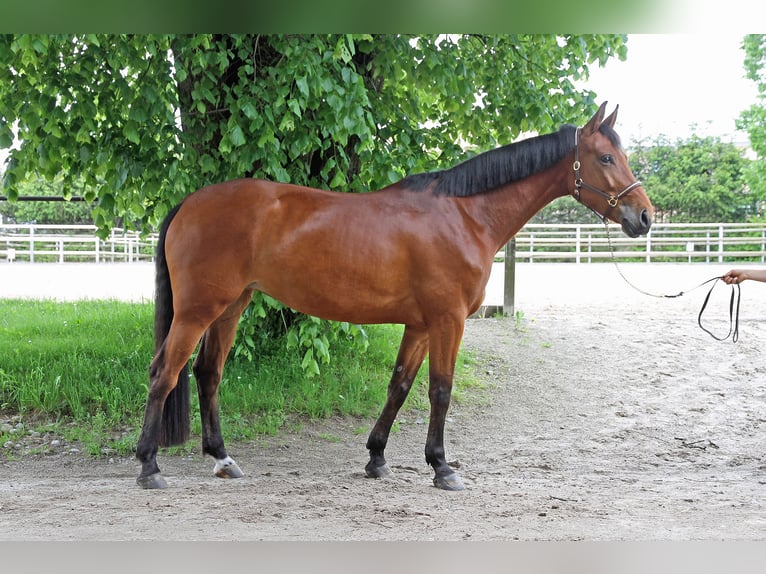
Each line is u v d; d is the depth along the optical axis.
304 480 5.41
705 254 21.91
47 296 13.74
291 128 6.46
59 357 7.97
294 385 7.59
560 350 9.54
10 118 6.71
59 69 6.74
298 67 6.28
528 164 5.29
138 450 5.02
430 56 7.25
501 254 22.61
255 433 6.76
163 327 5.14
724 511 4.59
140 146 6.82
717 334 10.23
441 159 7.68
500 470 6.09
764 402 8.04
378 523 4.12
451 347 5.10
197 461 6.18
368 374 8.06
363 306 5.06
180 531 3.87
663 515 4.46
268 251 4.94
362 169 7.19
